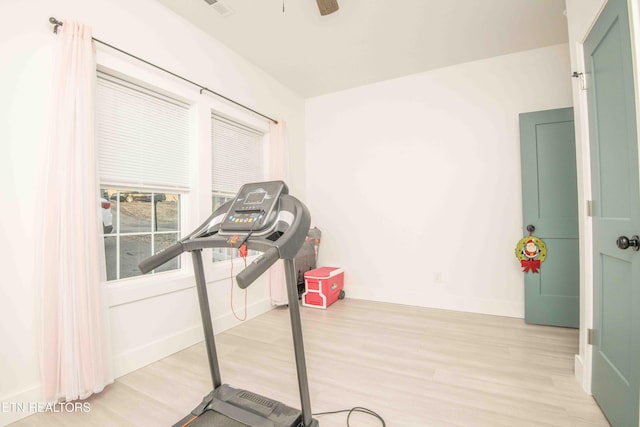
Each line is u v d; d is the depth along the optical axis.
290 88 3.76
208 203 2.60
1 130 1.49
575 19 1.70
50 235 1.55
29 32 1.58
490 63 3.07
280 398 1.65
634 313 1.20
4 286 1.48
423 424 1.42
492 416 1.47
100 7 1.87
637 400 1.18
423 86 3.37
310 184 4.05
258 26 2.52
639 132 1.14
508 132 2.99
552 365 1.96
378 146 3.62
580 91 1.65
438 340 2.39
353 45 2.82
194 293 2.43
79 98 1.67
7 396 1.47
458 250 3.20
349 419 1.45
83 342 1.62
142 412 1.54
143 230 2.25
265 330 2.69
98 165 1.83
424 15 2.39
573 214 2.62
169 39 2.29
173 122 2.40
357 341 2.39
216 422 1.34
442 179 3.27
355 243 3.75
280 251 1.16
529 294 2.75
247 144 3.21
